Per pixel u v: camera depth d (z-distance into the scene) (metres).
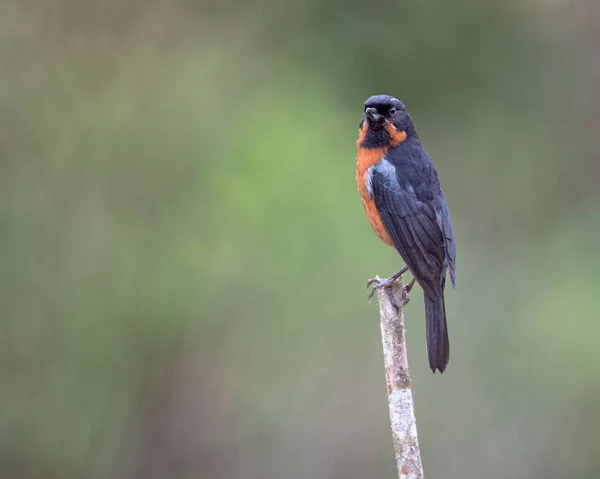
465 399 13.86
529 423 13.70
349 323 13.70
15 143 13.98
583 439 13.67
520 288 15.48
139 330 13.78
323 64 16.19
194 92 14.71
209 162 14.01
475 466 13.38
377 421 13.49
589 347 14.40
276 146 13.91
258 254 13.60
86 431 13.75
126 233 13.86
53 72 14.42
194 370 14.02
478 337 14.67
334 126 14.61
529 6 17.89
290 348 13.80
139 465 13.85
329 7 16.75
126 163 14.12
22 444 13.58
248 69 15.48
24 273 13.63
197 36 15.43
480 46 17.55
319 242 13.54
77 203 13.91
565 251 16.47
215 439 13.86
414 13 17.11
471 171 17.22
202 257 13.73
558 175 17.48
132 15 14.86
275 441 13.70
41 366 13.68
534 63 17.91
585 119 17.81
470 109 17.52
